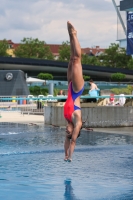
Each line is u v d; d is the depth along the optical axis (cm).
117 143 1562
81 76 936
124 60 19050
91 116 2273
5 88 4106
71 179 924
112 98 2798
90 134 1912
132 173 992
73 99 934
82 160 1177
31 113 3428
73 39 956
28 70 11681
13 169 1038
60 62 11700
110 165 1097
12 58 11050
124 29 3881
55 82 9325
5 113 3491
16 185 864
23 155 1265
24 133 1941
